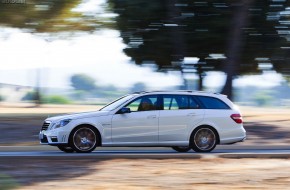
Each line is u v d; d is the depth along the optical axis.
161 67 34.16
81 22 32.62
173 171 11.34
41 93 67.00
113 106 16.17
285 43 33.25
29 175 10.62
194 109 16.25
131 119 15.73
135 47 33.06
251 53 33.50
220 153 15.52
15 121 24.95
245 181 10.07
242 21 29.47
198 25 31.16
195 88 35.78
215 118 16.30
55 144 15.45
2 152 16.61
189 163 12.81
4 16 30.02
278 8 32.25
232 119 16.47
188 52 32.50
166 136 15.94
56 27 32.06
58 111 43.19
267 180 10.22
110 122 15.59
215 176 10.66
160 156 13.90
